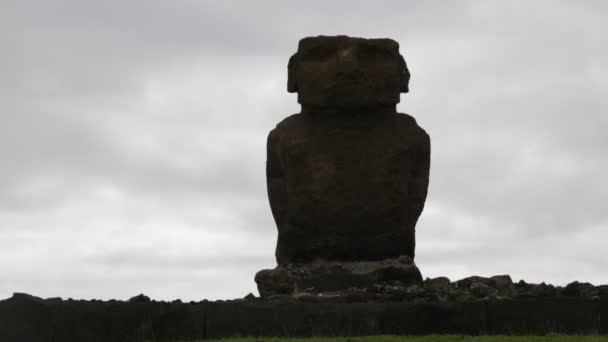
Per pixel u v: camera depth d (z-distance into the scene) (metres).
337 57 23.19
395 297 21.44
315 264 23.73
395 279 23.28
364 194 23.53
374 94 23.23
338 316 20.66
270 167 24.48
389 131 23.75
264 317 20.72
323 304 20.73
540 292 21.70
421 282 23.42
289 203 23.83
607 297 20.45
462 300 21.02
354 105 23.27
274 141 24.30
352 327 20.61
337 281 22.89
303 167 23.64
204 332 20.73
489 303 20.67
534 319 20.52
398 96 23.66
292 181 23.72
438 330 20.62
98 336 20.73
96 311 20.80
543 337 19.73
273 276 23.20
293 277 23.06
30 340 20.72
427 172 24.09
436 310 20.67
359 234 23.62
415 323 20.64
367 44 23.38
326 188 23.53
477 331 20.58
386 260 23.66
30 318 20.80
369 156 23.56
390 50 23.44
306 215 23.67
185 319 20.81
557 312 20.48
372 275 23.00
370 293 21.70
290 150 23.69
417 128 24.03
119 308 20.83
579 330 20.39
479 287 21.89
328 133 23.62
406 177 23.75
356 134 23.64
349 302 21.17
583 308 20.44
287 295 22.19
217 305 20.83
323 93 23.20
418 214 24.05
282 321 20.67
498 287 22.28
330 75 23.14
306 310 20.70
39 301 20.88
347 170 23.56
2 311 20.84
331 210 23.53
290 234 23.95
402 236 23.75
